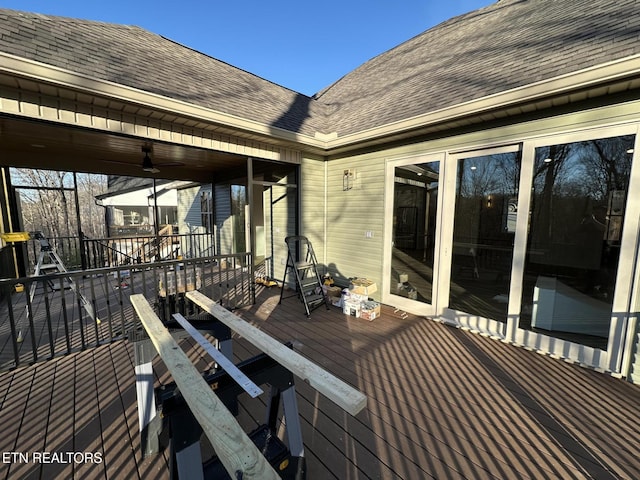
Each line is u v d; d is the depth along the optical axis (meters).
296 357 1.36
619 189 2.41
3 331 3.34
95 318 2.94
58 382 2.34
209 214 8.26
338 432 1.83
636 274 2.33
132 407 2.05
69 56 2.69
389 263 4.21
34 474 1.53
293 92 6.35
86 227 19.83
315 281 4.41
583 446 1.72
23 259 5.17
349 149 4.57
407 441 1.76
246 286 5.42
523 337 2.96
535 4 4.46
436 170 3.58
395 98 4.32
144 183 11.90
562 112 2.63
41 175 15.70
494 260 3.19
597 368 2.54
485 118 3.04
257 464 0.80
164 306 3.47
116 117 2.98
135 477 1.52
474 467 1.58
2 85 2.36
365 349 2.94
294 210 4.93
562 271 2.73
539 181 2.82
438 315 3.68
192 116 3.16
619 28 2.51
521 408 2.05
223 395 1.33
